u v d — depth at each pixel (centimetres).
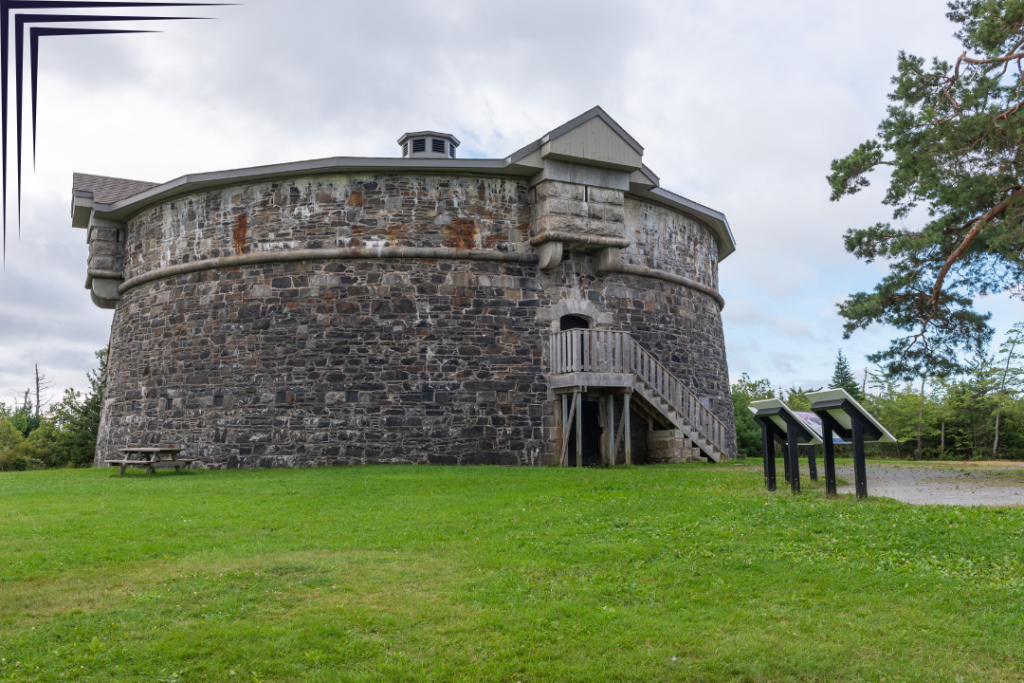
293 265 1970
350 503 1169
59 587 696
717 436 2095
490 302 1972
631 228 2197
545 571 746
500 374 1947
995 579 677
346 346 1917
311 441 1883
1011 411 3781
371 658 550
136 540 883
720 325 2603
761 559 766
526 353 1975
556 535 893
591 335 1920
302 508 1120
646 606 652
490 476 1493
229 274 2023
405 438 1883
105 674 519
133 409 2139
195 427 1983
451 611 632
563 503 1111
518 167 1958
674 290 2306
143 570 753
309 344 1925
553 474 1522
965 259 1678
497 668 532
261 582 711
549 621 612
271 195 2005
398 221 1961
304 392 1906
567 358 1928
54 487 1432
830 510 946
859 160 1662
